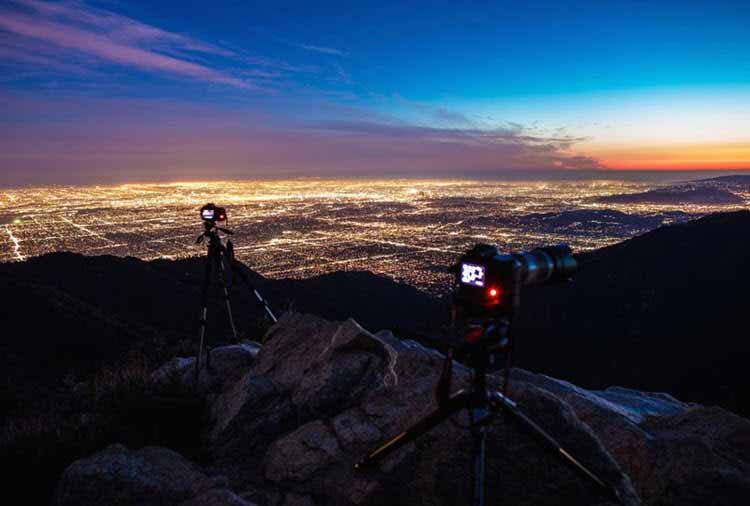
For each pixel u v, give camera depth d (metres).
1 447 4.00
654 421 4.32
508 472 2.87
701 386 20.86
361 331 4.68
